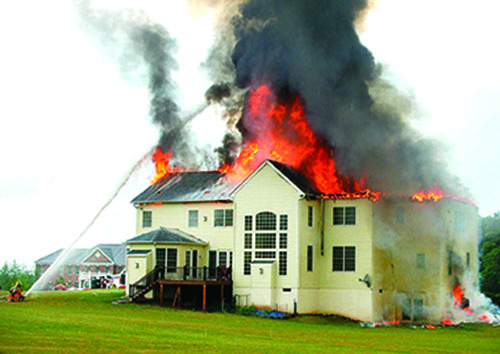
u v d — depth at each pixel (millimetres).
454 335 46250
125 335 34094
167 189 62969
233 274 55469
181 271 56438
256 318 50344
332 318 53062
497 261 67375
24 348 28094
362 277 53562
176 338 34438
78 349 28750
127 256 57156
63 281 112812
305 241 54094
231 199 56750
